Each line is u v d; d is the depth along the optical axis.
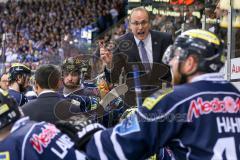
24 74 4.83
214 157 2.46
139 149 2.51
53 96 3.43
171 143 2.57
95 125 2.71
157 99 2.55
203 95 2.54
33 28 21.89
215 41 2.59
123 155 2.51
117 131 2.55
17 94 4.72
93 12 20.58
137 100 3.18
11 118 2.63
